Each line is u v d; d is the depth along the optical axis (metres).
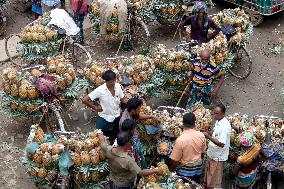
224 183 8.21
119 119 8.20
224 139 7.28
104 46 12.13
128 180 6.84
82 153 7.34
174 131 7.86
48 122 8.93
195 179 7.37
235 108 10.18
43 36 10.11
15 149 9.01
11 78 8.66
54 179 7.43
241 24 10.78
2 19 12.62
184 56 9.28
